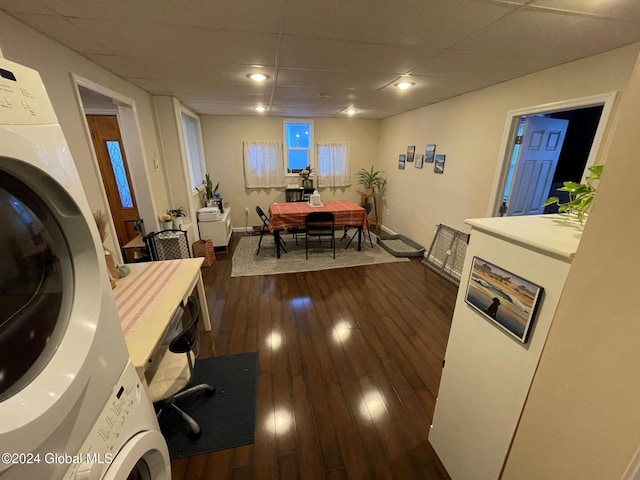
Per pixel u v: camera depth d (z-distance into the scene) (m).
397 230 5.21
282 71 2.38
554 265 0.78
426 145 4.10
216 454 1.42
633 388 0.59
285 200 5.73
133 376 0.83
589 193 1.03
